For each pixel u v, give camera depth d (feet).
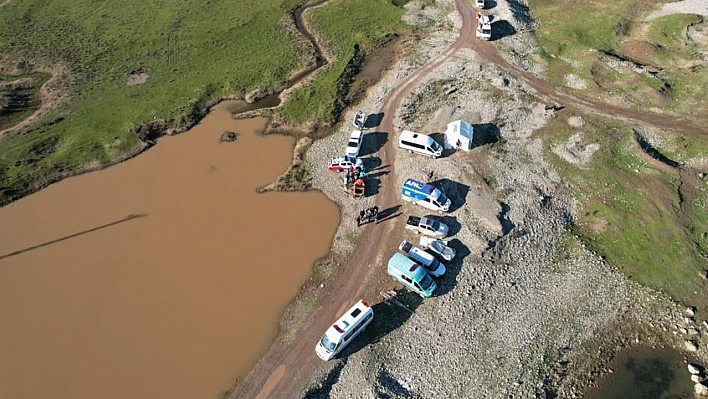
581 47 251.60
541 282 156.76
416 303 148.66
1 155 214.28
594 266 161.58
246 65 263.90
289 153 213.66
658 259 161.99
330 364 135.54
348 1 311.27
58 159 213.05
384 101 227.20
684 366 138.92
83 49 282.36
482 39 258.78
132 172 208.33
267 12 307.37
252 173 204.85
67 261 172.45
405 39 272.10
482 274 155.22
